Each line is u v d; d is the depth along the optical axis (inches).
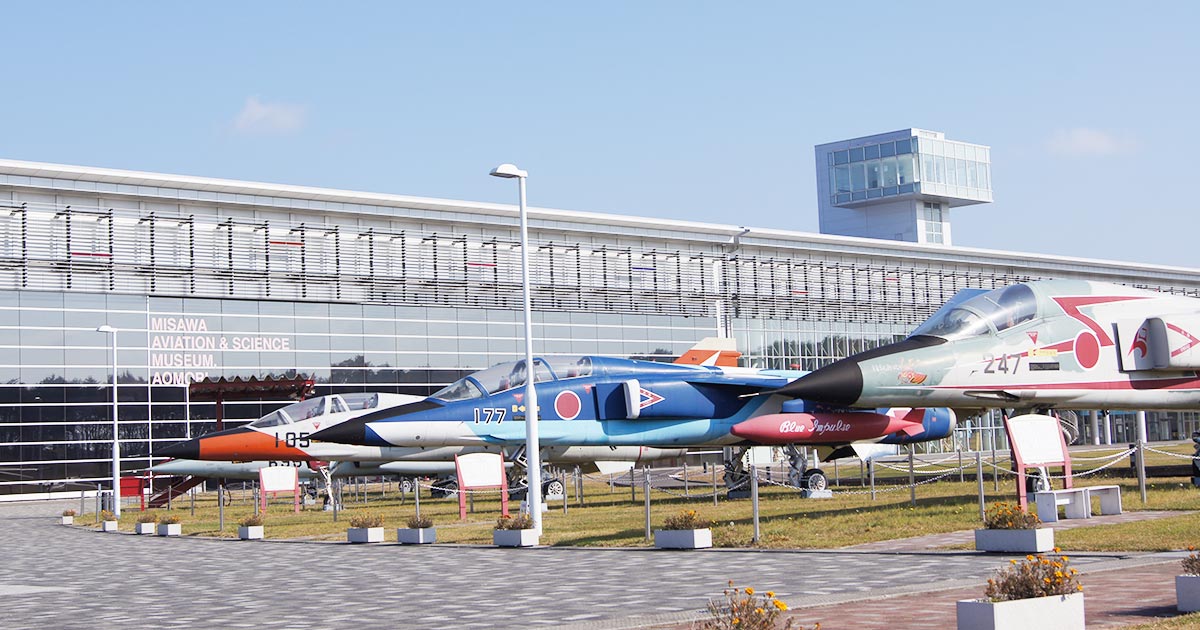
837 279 3009.4
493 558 783.1
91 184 2076.8
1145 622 395.5
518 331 2529.5
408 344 2388.0
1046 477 958.4
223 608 563.5
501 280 2519.7
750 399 1302.9
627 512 1195.3
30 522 1600.6
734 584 564.4
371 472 1695.4
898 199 4507.9
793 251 2933.1
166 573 770.2
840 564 633.0
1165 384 1006.4
